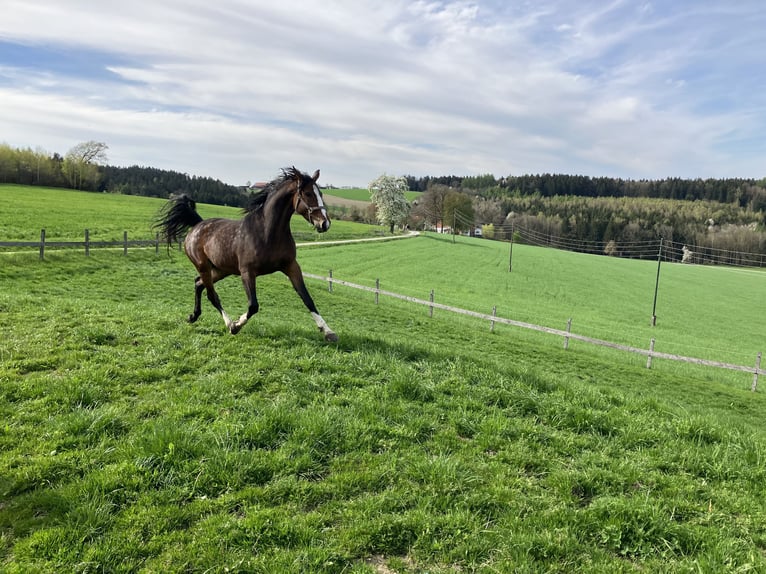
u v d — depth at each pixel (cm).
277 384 629
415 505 405
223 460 430
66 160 10512
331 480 429
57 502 369
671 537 381
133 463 417
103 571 312
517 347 1898
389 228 9912
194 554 331
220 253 836
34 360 634
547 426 591
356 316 2138
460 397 637
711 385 1681
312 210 761
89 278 2125
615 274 6131
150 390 589
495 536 370
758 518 427
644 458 529
